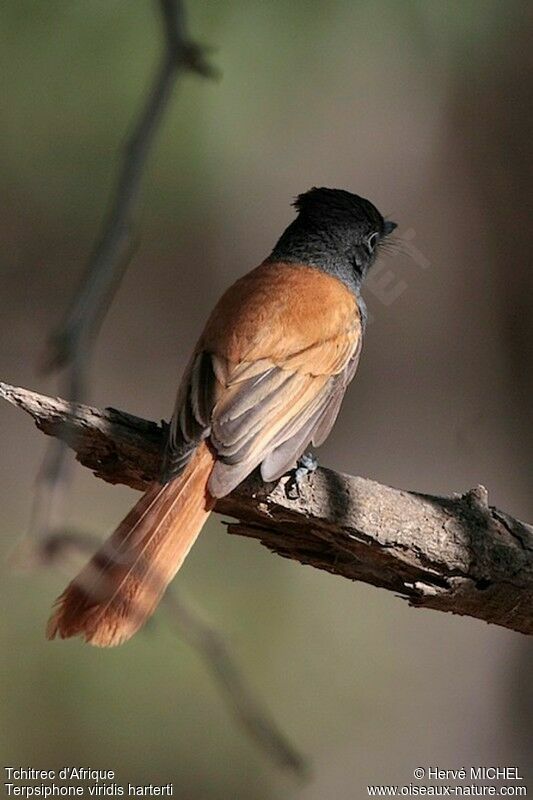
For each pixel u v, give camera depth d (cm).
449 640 1435
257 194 1722
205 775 1288
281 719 1370
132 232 684
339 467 1584
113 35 1448
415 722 1392
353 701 1398
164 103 688
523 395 1543
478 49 1552
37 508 663
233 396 801
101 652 1302
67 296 1814
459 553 778
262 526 798
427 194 1625
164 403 1812
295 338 841
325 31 1473
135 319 1828
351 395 1603
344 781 1358
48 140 1606
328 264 943
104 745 1277
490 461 1541
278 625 1402
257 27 1430
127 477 790
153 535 737
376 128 1652
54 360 668
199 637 757
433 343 1594
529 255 1562
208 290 1816
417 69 1590
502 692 1428
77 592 712
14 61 1465
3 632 1312
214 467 757
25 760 1266
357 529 773
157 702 1293
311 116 1631
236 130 1541
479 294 1581
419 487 1566
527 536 788
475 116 1592
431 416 1584
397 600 1438
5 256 1778
